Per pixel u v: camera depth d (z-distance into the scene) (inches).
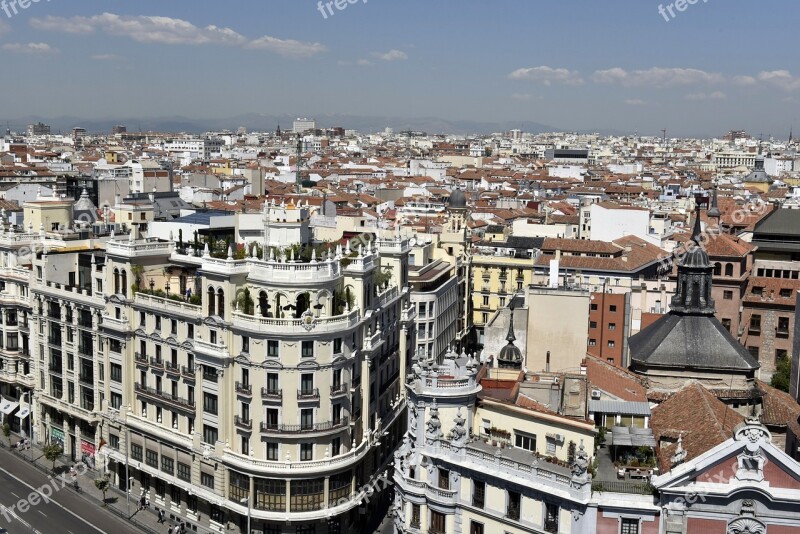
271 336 4119.1
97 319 5014.8
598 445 3129.9
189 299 4517.7
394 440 5236.2
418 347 6417.3
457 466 3142.2
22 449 5615.2
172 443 4596.5
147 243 4859.7
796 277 6491.1
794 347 4591.5
